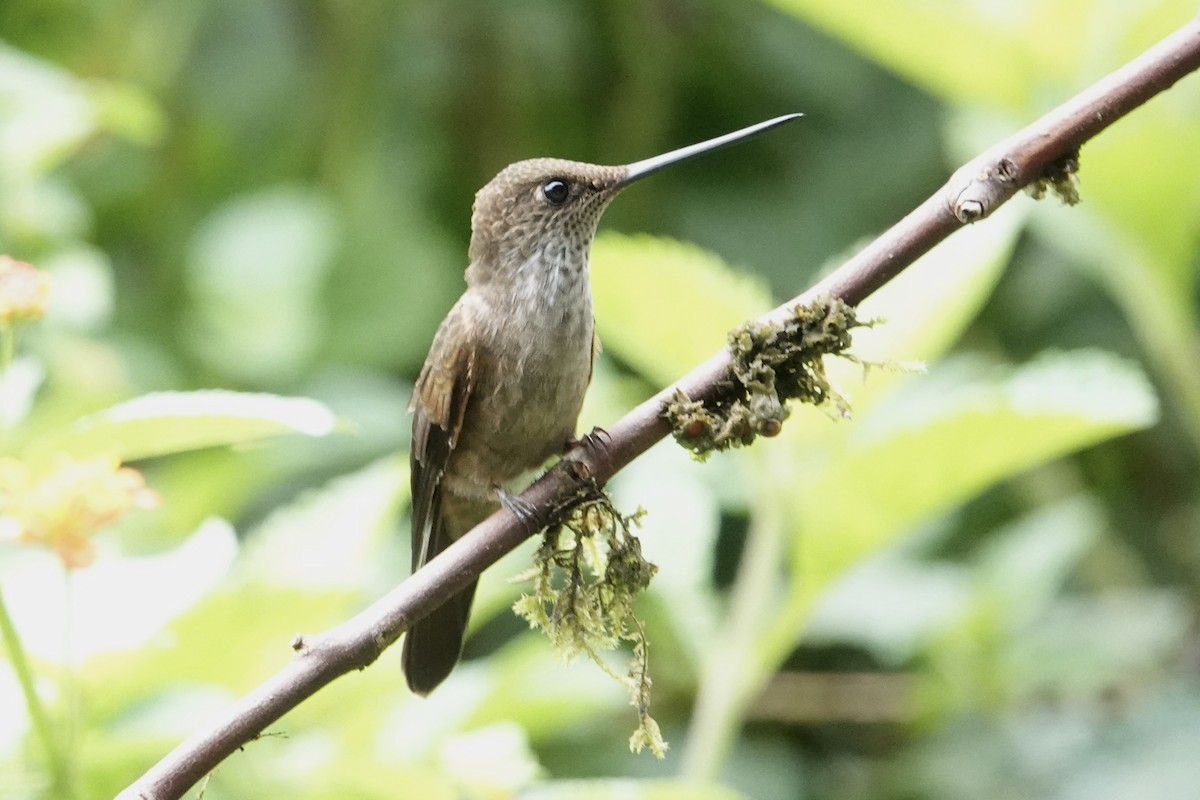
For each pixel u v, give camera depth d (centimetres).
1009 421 640
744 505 895
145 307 1232
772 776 1037
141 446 561
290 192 1257
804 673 1129
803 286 1241
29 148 944
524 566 881
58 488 507
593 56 1299
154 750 614
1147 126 817
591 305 766
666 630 946
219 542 629
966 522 1162
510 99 1301
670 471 879
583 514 543
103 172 1280
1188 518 1199
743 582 752
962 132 956
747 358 510
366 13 1270
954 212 485
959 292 733
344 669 464
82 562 510
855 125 1289
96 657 586
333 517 750
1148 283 872
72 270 970
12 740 575
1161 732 936
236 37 1318
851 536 695
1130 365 989
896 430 651
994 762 957
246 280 1208
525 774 634
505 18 1284
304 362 1194
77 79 1267
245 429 548
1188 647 1021
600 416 965
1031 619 1026
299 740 673
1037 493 1150
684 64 1295
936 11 831
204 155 1316
